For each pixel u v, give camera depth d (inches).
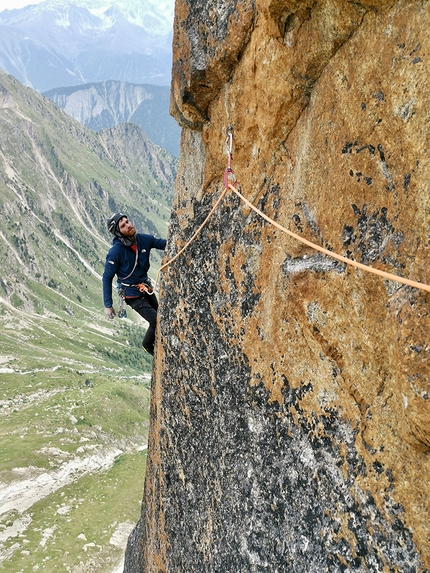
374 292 82.8
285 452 109.0
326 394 96.5
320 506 97.7
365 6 83.5
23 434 1856.5
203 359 144.1
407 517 78.8
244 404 125.0
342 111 91.0
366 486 86.1
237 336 127.0
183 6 128.3
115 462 1813.5
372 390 85.8
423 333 70.0
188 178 153.3
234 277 127.6
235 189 127.0
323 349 96.0
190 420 154.7
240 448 126.0
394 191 79.5
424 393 69.6
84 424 2022.6
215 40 119.3
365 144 85.1
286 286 102.1
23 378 2699.3
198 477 151.2
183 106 135.9
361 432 88.0
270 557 111.7
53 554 1209.4
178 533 167.6
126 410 2263.8
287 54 100.4
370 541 85.3
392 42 79.6
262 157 116.9
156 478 186.4
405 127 76.9
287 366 107.2
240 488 125.0
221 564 133.5
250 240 120.9
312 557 98.3
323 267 93.2
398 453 80.0
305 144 101.9
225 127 129.1
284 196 109.2
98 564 1189.1
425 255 71.8
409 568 78.5
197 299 144.9
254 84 112.9
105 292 166.2
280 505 109.6
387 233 80.8
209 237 139.3
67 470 1678.2
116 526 1357.0
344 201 90.1
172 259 156.9
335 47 92.2
